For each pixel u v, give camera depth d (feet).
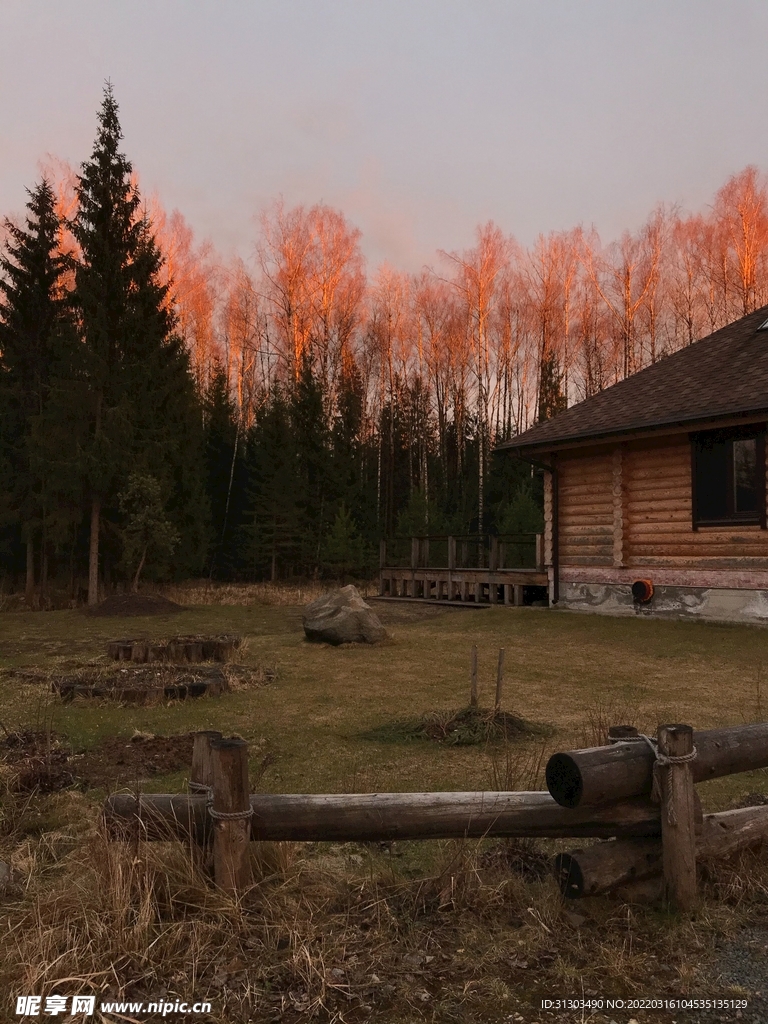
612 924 11.14
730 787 17.15
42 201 77.25
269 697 27.78
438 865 12.57
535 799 12.23
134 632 47.93
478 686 29.35
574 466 51.96
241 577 97.19
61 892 11.37
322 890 11.90
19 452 73.56
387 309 137.59
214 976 9.91
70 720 24.38
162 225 132.77
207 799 11.82
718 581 43.83
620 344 132.87
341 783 17.58
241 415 133.90
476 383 139.85
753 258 114.21
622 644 38.96
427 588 62.23
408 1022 9.08
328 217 125.49
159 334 76.54
